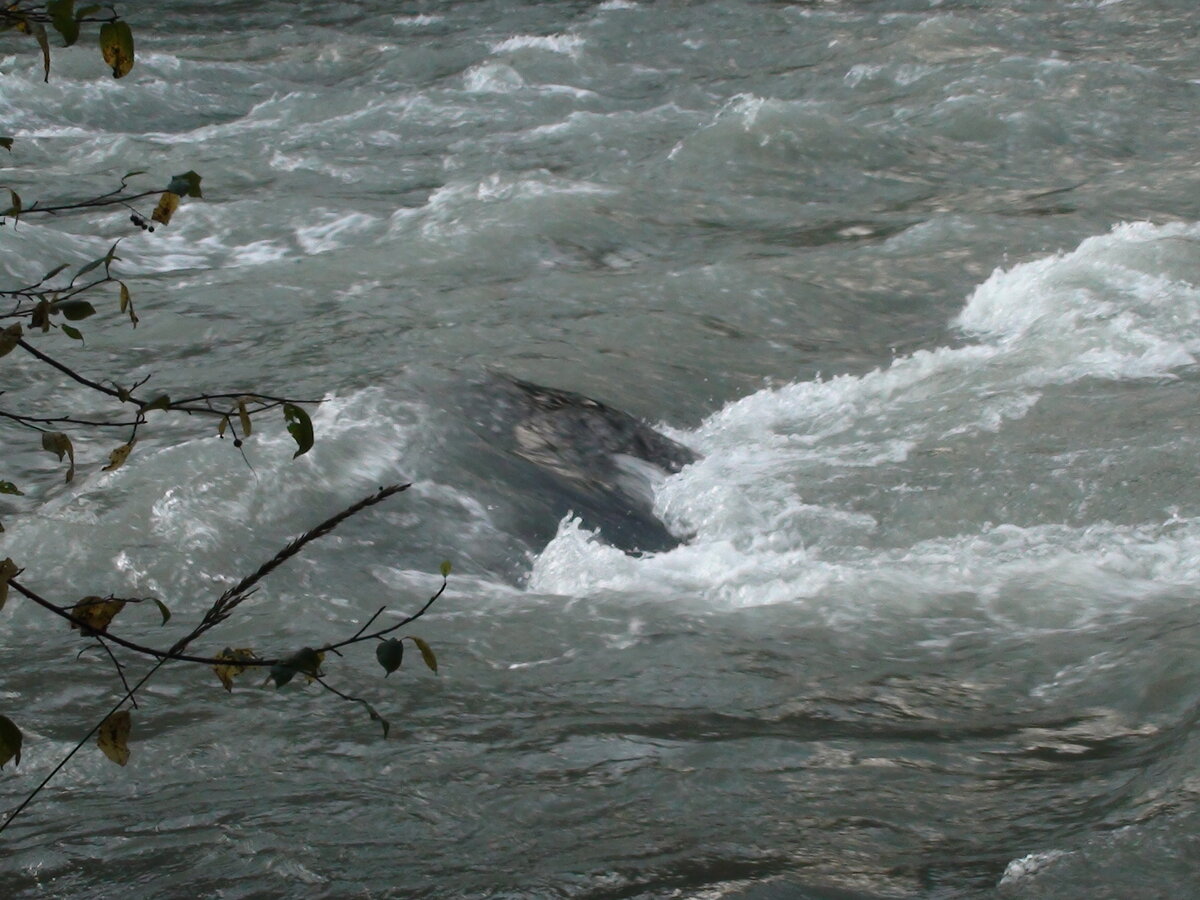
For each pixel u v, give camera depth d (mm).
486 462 22000
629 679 15430
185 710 14586
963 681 15258
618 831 12094
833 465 23141
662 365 27672
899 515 21062
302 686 15047
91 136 47469
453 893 11148
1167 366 25703
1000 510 20922
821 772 13102
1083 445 22641
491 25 65875
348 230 37125
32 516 19578
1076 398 24562
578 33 63156
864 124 45688
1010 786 12703
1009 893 10844
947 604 17594
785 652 16188
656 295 30922
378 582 18484
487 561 19656
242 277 32219
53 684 15250
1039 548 19625
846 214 37500
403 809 12531
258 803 12664
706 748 13625
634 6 67312
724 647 16344
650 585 18844
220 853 11820
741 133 42312
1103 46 56250
